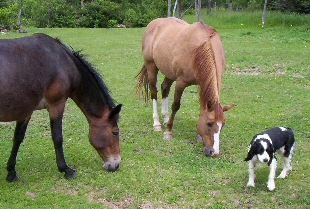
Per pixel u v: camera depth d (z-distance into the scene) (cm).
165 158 579
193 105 864
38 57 462
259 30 2012
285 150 496
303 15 2217
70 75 493
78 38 1875
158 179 510
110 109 521
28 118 499
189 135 686
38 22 2512
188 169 540
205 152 560
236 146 625
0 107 436
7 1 2591
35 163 563
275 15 2233
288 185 490
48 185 495
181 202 455
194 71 591
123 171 534
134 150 618
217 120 544
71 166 552
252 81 1040
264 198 458
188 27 639
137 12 2891
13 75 436
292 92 937
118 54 1452
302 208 439
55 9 2564
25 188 489
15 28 2183
